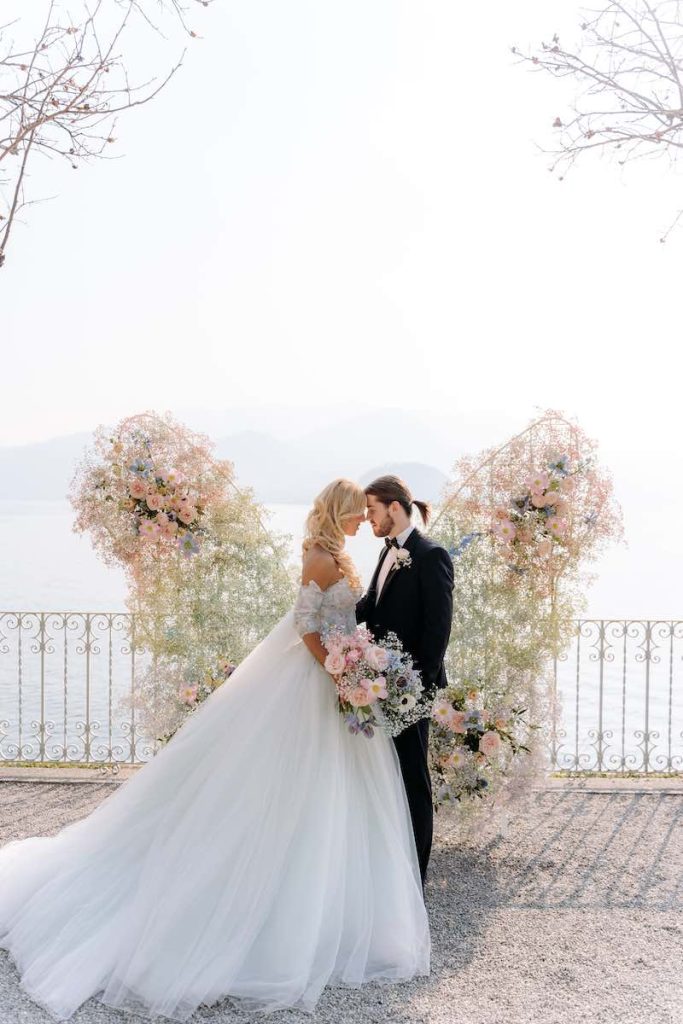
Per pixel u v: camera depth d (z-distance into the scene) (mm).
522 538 4848
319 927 3365
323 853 3492
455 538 5004
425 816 4141
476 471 5020
